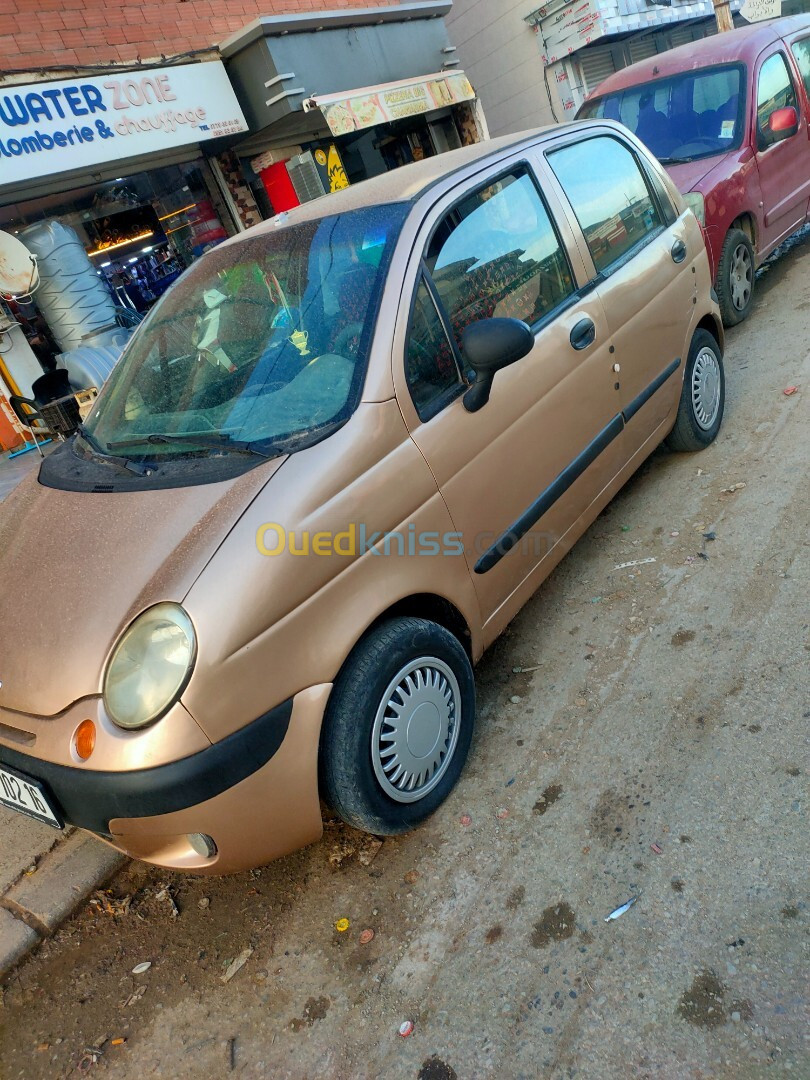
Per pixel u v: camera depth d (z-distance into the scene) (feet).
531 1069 5.92
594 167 11.63
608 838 7.56
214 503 6.97
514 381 9.11
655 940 6.51
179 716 6.18
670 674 9.30
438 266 8.66
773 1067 5.42
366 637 7.54
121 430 8.98
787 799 7.32
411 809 8.06
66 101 22.17
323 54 28.37
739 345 17.92
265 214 31.14
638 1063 5.72
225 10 28.43
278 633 6.63
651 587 10.96
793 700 8.36
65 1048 7.38
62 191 24.09
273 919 8.04
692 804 7.60
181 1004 7.47
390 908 7.66
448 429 8.21
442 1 33.45
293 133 30.58
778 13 52.37
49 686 6.55
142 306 26.71
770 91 19.84
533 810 8.15
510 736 9.22
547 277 10.03
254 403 8.05
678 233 12.89
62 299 23.44
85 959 8.29
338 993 7.04
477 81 48.47
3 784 7.06
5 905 8.90
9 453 23.18
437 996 6.70
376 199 9.25
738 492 12.43
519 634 11.00
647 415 11.91
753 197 18.60
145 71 24.14
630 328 11.21
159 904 8.72
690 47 21.76
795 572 10.20
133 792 6.18
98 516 7.61
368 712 7.34
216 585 6.40
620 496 13.67
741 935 6.32
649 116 20.56
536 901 7.20
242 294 9.25
